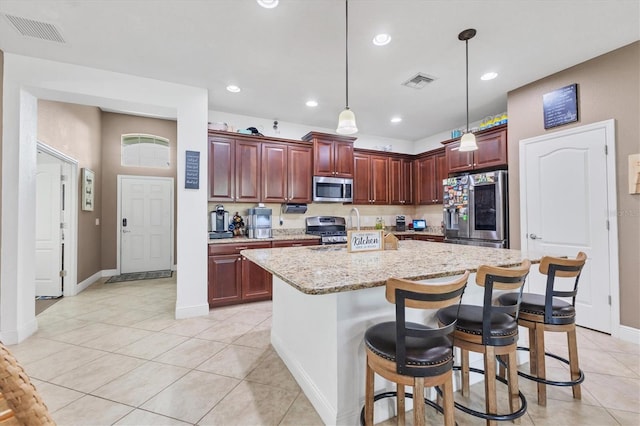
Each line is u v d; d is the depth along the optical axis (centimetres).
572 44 246
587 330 273
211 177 370
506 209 343
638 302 245
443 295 115
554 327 167
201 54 260
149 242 562
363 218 516
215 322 304
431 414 164
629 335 248
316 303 169
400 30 226
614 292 257
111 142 533
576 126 281
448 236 414
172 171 579
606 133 261
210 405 170
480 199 369
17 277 256
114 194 535
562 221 292
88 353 234
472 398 177
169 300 383
